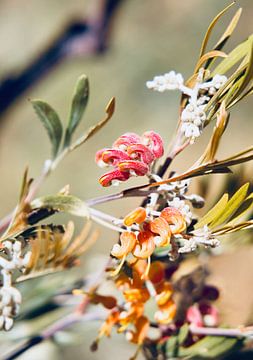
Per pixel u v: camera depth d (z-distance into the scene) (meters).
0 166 1.58
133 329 0.34
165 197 0.29
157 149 0.28
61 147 0.35
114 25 0.71
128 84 1.66
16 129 1.61
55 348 0.49
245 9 1.61
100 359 0.71
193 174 0.27
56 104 1.60
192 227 0.29
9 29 1.73
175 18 1.74
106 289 0.40
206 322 0.35
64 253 0.30
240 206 0.29
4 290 0.27
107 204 1.39
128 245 0.27
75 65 1.63
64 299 0.45
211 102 0.28
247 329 0.34
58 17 1.72
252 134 1.51
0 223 0.35
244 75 0.28
